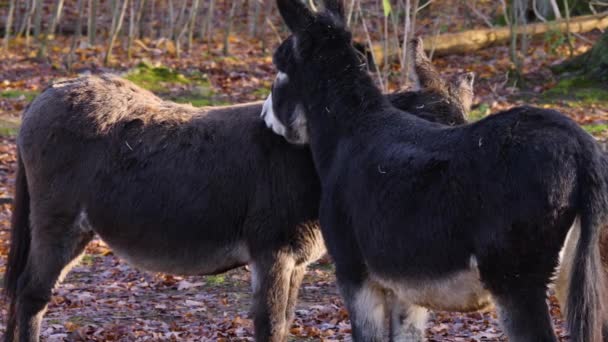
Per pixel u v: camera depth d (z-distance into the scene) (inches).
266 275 229.1
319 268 348.8
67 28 864.9
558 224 150.0
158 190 234.4
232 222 233.0
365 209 179.0
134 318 294.8
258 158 229.5
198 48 786.2
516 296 152.9
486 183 154.6
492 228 153.0
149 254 240.2
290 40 221.6
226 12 927.0
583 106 557.9
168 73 666.8
